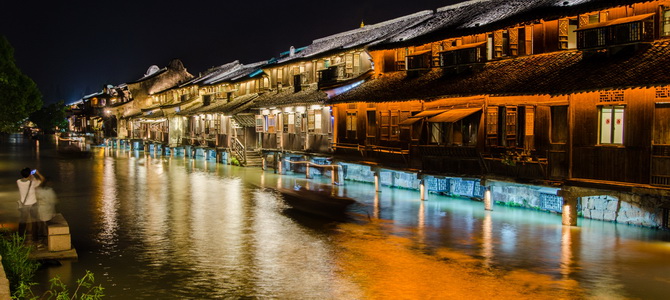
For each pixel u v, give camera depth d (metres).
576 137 20.23
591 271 15.83
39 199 18.97
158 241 19.91
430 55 29.62
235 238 20.45
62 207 27.33
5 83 47.81
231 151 52.41
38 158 59.44
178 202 29.16
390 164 30.03
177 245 19.31
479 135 24.11
